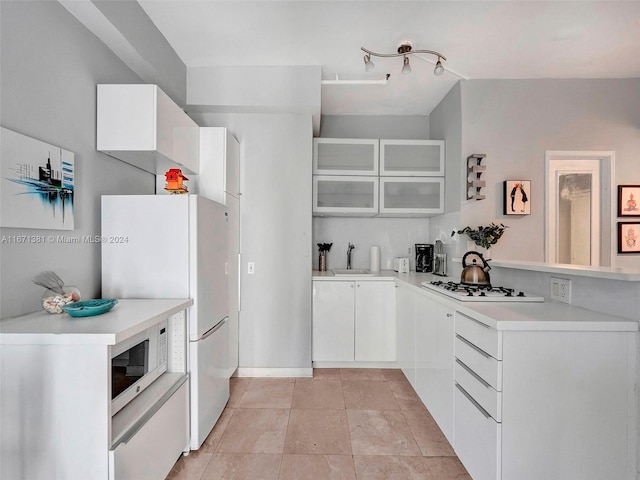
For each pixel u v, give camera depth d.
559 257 3.04
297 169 2.90
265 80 2.74
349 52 2.52
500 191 2.95
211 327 2.07
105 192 1.92
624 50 2.50
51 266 1.54
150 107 1.83
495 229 2.78
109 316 1.42
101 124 1.83
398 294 3.00
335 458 1.83
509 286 2.21
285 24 2.18
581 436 1.34
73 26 1.66
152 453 1.44
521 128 2.96
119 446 1.21
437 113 3.52
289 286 2.90
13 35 1.34
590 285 1.55
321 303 3.08
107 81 1.93
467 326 1.62
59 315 1.42
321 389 2.68
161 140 1.89
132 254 1.85
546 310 1.55
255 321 2.90
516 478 1.33
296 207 2.90
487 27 2.20
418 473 1.72
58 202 1.55
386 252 3.77
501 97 2.95
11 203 1.32
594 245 3.03
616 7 2.00
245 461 1.81
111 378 1.31
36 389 1.18
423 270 3.58
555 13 2.05
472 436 1.56
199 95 2.74
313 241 3.77
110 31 1.79
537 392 1.33
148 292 1.84
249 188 2.89
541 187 2.96
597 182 3.03
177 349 1.84
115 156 1.97
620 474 1.34
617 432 1.34
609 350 1.33
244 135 2.89
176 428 1.68
